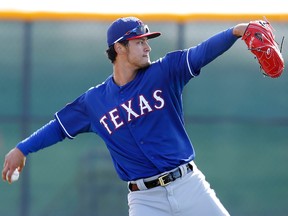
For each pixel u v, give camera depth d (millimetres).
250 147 34031
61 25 34031
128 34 19109
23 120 33844
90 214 33406
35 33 34000
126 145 19359
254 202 33875
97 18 33781
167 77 19000
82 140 33688
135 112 19125
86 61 34188
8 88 33906
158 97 19047
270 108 34031
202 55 18406
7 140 33750
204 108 34031
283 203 33906
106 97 19594
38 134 20516
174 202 19109
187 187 19156
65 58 34125
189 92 34062
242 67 34125
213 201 19328
